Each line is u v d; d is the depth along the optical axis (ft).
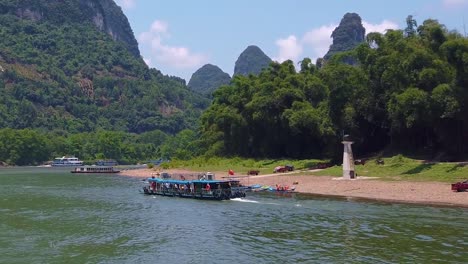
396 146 280.31
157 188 232.53
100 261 101.91
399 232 120.57
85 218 157.48
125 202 200.95
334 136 294.66
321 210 159.74
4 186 289.53
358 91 281.74
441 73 229.45
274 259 99.35
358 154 299.99
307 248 107.55
